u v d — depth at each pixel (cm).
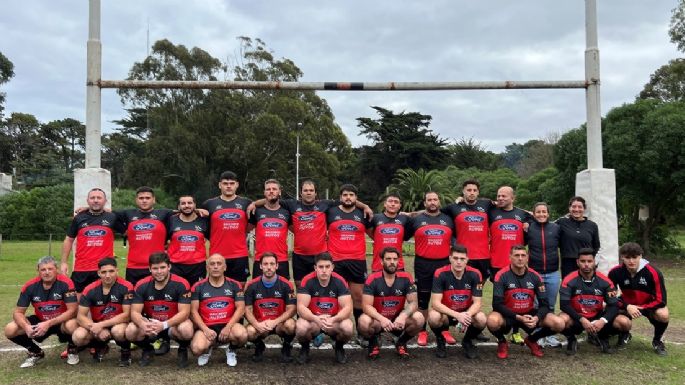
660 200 1644
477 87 638
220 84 610
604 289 529
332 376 462
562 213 1786
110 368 482
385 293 520
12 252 1928
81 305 491
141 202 557
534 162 4678
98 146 600
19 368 480
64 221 3162
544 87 642
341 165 4188
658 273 529
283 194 3706
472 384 440
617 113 1548
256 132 3525
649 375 462
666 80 2641
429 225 582
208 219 573
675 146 1413
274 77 3731
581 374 466
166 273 495
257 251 574
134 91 3438
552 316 512
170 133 3409
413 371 477
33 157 5484
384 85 633
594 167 641
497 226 588
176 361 506
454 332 627
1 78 4584
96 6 596
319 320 484
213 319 501
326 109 4094
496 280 530
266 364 498
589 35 642
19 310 481
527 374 467
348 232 581
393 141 4509
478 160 5012
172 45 3388
